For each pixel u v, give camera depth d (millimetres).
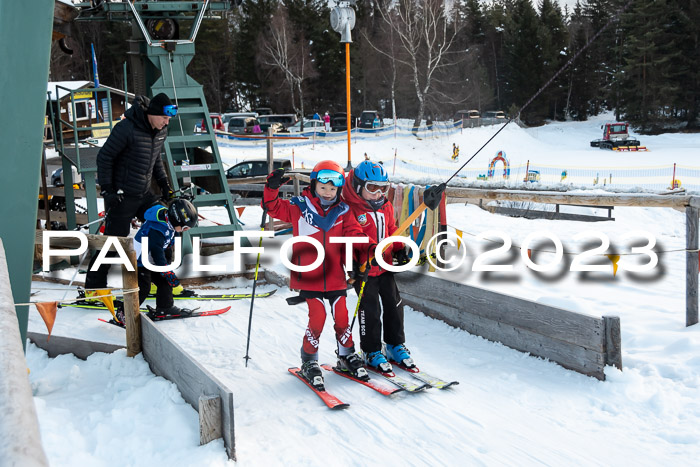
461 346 4863
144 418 3629
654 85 53938
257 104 52562
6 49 3941
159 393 3896
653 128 54656
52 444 3264
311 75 49438
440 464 3162
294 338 5246
